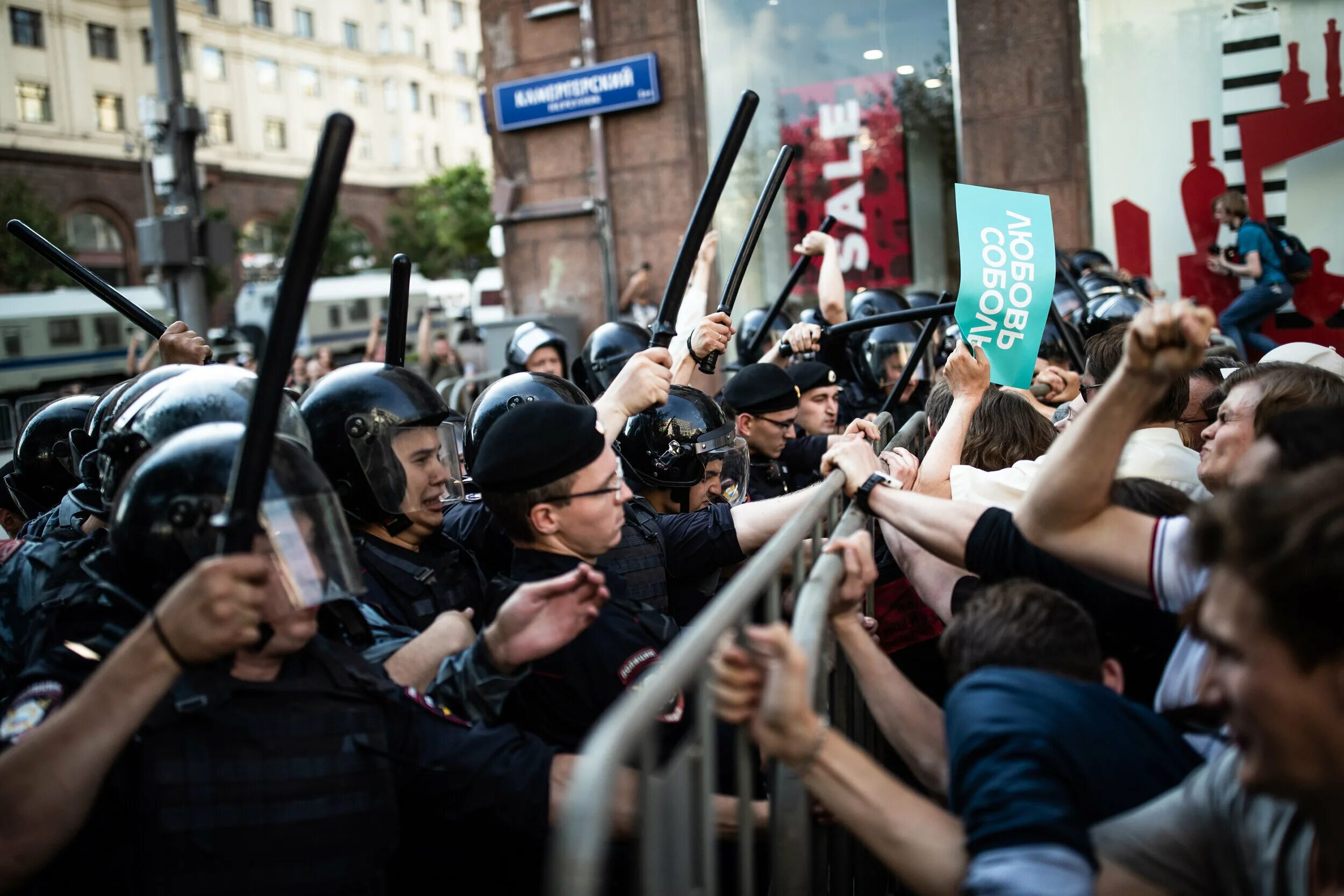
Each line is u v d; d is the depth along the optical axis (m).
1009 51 7.62
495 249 14.76
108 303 2.68
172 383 1.91
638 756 1.56
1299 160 7.18
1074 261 6.67
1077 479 1.46
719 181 2.23
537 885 1.74
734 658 1.22
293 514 1.45
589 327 9.26
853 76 8.25
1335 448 1.34
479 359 17.53
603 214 9.02
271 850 1.40
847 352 4.89
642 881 1.01
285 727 1.43
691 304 3.85
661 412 2.51
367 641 1.84
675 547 2.31
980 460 2.57
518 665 1.60
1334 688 0.92
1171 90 7.37
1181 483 2.15
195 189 8.94
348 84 49.44
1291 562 0.91
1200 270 7.46
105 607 1.53
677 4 8.53
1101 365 2.53
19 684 1.48
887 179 8.26
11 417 8.14
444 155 54.56
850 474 1.93
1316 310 7.26
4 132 34.91
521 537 1.85
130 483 1.48
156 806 1.37
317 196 1.29
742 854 1.30
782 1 8.38
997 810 1.14
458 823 1.57
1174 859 1.14
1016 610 1.41
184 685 1.39
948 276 8.16
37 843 1.19
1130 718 1.30
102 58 38.38
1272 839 1.07
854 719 1.96
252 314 29.75
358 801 1.46
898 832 1.20
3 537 3.22
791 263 8.62
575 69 8.93
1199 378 2.71
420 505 2.11
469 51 56.59
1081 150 7.55
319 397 2.12
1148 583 1.48
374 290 31.78
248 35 43.88
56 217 30.64
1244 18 7.16
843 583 1.58
